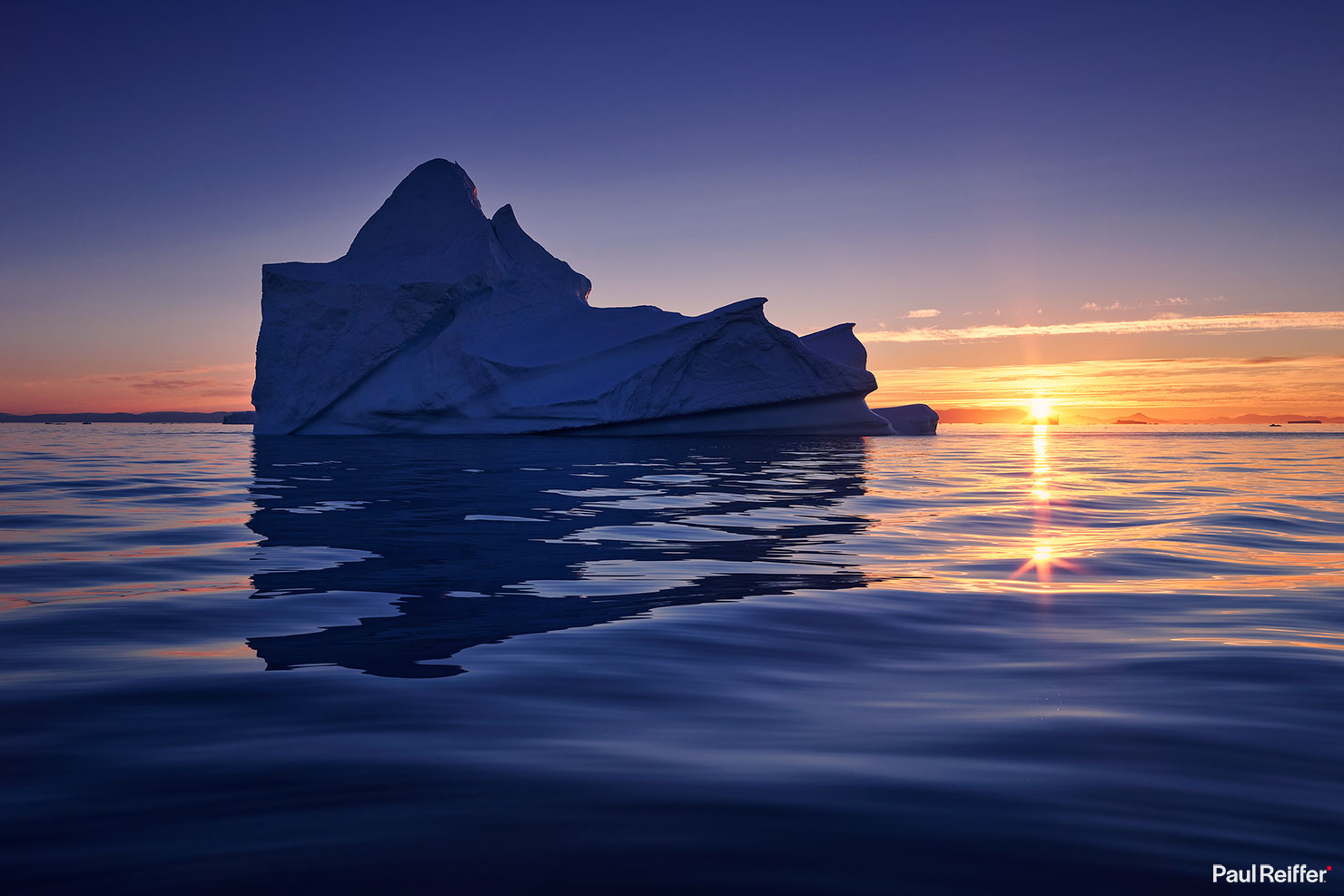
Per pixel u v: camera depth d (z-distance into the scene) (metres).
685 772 2.33
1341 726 2.74
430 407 34.47
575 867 1.80
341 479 13.59
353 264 38.38
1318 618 4.46
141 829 1.95
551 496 10.99
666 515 9.05
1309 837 1.97
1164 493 12.40
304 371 35.75
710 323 34.69
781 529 8.03
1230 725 2.74
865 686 3.21
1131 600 4.91
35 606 4.55
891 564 6.16
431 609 4.52
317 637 3.91
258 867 1.78
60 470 15.70
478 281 36.84
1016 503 10.79
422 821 2.00
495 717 2.78
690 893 1.70
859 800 2.15
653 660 3.54
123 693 3.02
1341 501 11.46
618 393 33.44
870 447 29.31
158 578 5.39
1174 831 1.99
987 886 1.74
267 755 2.41
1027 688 3.19
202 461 18.55
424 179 40.41
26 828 1.95
